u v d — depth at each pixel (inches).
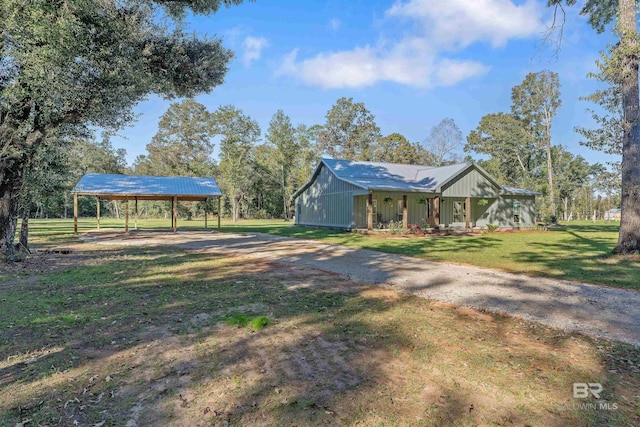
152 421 98.1
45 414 101.0
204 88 480.4
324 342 154.4
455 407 105.3
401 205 892.0
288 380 121.0
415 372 127.2
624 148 413.1
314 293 239.6
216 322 179.9
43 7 302.2
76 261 384.2
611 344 154.2
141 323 178.9
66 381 120.3
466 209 888.3
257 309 201.9
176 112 1994.3
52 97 334.0
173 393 112.9
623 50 374.3
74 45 309.7
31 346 149.8
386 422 97.5
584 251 477.4
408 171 1030.4
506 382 120.2
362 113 2186.3
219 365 132.3
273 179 1891.0
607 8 490.9
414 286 264.2
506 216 975.6
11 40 319.3
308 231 869.8
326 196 953.5
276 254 445.1
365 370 128.5
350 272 319.0
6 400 108.3
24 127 359.6
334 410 103.1
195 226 1167.6
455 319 186.9
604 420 99.5
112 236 730.2
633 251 407.2
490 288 259.3
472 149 1915.6
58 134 413.7
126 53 352.5
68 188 695.1
